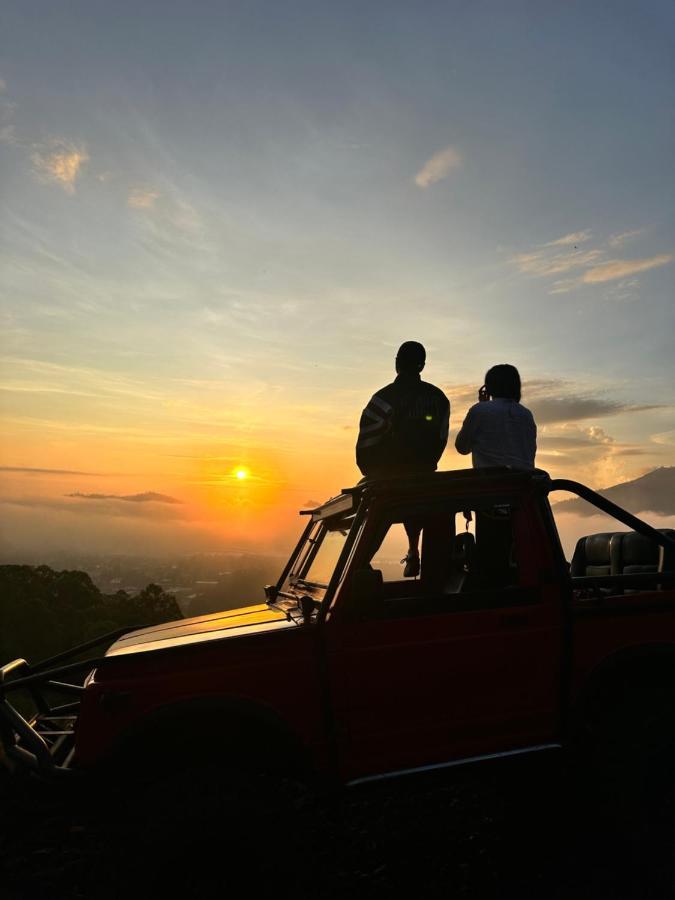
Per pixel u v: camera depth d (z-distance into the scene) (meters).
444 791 4.97
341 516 4.39
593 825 4.22
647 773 3.55
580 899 3.40
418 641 3.60
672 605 3.90
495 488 3.93
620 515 4.09
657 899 3.37
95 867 3.76
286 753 3.46
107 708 3.26
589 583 3.91
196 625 4.42
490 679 3.64
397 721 3.51
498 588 3.84
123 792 3.60
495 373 5.08
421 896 3.51
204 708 3.29
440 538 3.89
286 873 3.04
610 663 3.72
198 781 3.12
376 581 3.48
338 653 3.51
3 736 3.40
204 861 2.98
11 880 3.64
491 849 4.03
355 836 4.27
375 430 4.83
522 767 3.67
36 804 4.23
